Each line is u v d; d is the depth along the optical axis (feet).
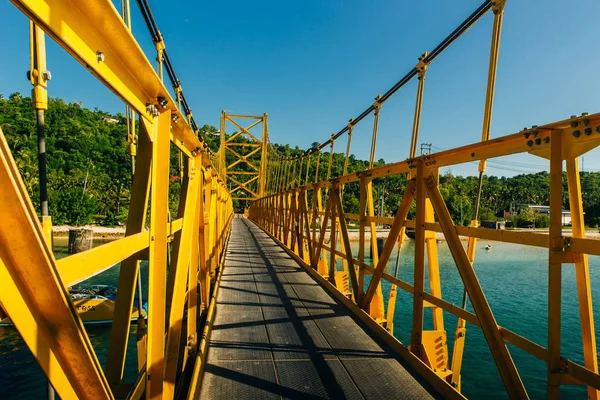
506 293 51.72
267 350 9.20
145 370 5.09
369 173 12.10
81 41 3.10
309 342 9.77
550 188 5.12
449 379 8.44
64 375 3.18
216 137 97.30
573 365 4.86
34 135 53.62
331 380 7.70
